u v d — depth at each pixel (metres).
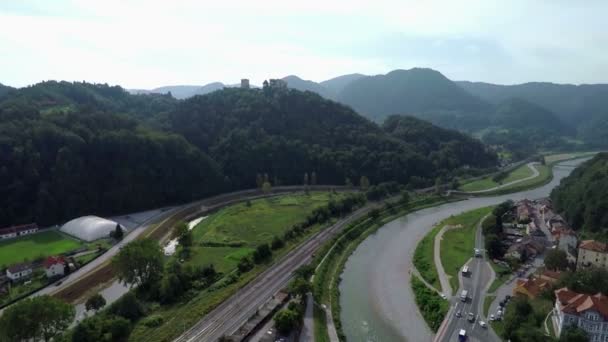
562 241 171.50
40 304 98.50
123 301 120.62
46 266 148.88
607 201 187.25
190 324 116.75
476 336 112.56
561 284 127.25
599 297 109.56
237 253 177.12
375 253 184.25
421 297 137.50
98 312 121.69
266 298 134.25
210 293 138.12
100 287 144.25
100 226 194.50
